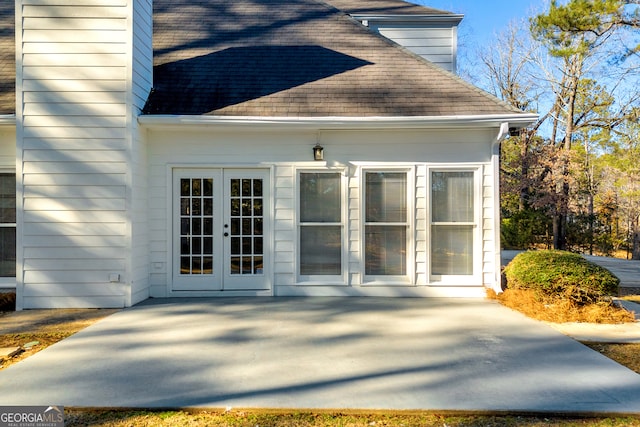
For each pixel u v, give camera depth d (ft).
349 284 22.59
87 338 15.06
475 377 11.54
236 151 22.48
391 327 16.60
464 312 19.06
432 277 22.67
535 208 62.75
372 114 21.44
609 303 18.84
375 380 11.32
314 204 22.85
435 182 22.82
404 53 26.55
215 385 11.02
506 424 9.31
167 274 22.25
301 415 9.64
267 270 22.59
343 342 14.67
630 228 67.15
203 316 18.21
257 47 26.58
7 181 22.57
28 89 19.69
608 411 9.61
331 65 25.13
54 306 19.71
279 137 22.54
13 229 22.47
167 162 22.25
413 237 22.53
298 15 30.25
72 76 19.83
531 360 12.90
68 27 19.84
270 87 23.21
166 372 11.92
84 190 19.81
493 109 21.70
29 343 14.84
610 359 13.10
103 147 19.86
